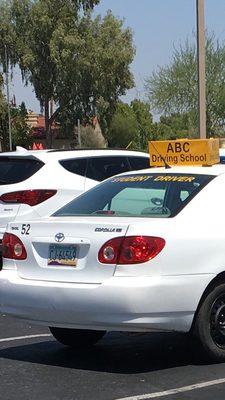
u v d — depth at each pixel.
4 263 7.52
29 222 7.41
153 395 6.53
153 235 6.84
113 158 11.55
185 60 58.59
